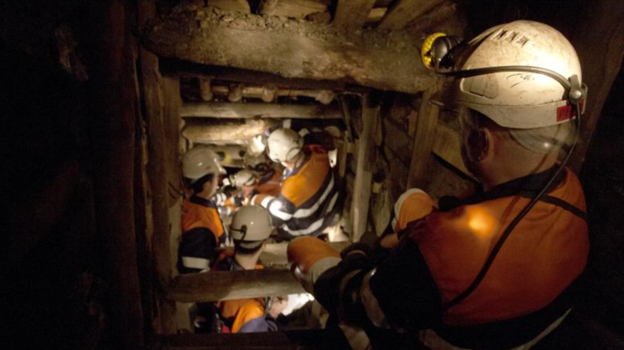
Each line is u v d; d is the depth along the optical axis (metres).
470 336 0.71
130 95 1.17
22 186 0.69
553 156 0.70
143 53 1.54
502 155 0.72
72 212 0.99
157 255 1.93
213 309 2.52
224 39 1.54
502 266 0.65
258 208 2.53
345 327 1.02
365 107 2.75
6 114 0.63
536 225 0.67
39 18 0.76
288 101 3.66
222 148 4.37
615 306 0.98
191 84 3.15
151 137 1.70
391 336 0.90
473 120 0.76
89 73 1.05
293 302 2.82
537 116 0.68
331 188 3.46
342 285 0.92
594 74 0.95
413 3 1.43
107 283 1.25
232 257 2.52
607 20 0.91
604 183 0.98
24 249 0.65
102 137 1.10
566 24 1.05
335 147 4.01
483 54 0.76
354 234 3.22
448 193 1.79
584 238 0.73
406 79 1.75
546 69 0.68
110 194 1.16
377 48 1.71
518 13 1.25
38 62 0.76
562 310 0.74
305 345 1.59
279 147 3.24
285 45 1.60
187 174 2.51
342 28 1.71
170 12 1.53
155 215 1.86
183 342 1.62
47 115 0.83
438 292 0.68
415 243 0.73
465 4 1.54
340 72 1.69
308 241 1.20
